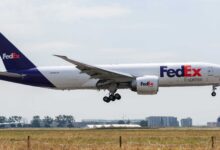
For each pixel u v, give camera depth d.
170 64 182.62
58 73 192.12
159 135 141.12
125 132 156.25
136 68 184.25
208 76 179.38
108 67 186.50
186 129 175.25
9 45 196.88
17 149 102.56
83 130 175.12
